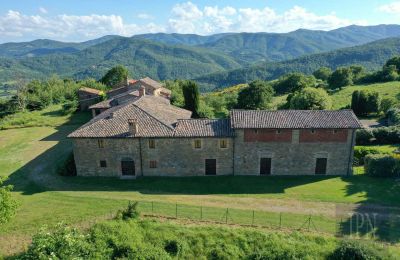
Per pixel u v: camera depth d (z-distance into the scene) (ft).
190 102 229.86
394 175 135.85
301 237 94.73
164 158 140.77
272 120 137.08
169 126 141.79
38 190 131.64
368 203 112.68
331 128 132.36
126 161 142.41
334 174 140.26
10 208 89.86
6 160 173.37
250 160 139.54
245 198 120.16
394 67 384.68
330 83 389.80
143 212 108.58
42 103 330.34
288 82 425.28
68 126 244.22
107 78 427.74
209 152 139.44
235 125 134.21
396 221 99.66
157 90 263.70
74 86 400.88
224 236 96.17
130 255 89.86
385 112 255.29
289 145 136.87
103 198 120.98
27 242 93.61
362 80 391.65
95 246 90.53
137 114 149.07
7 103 344.08
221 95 342.44
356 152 156.35
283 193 123.54
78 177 144.56
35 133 227.81
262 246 92.84
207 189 128.77
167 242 94.94
